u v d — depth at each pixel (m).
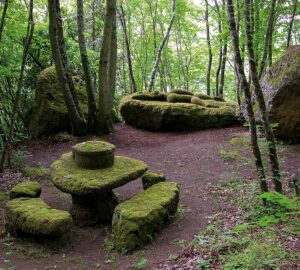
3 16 9.55
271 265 4.22
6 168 9.90
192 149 11.09
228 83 25.91
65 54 12.16
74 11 20.66
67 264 5.27
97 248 5.74
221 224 6.05
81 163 6.85
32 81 14.89
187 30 22.38
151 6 22.08
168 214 6.30
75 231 6.33
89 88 12.62
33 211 5.97
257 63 12.24
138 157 10.87
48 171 9.65
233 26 5.67
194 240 5.53
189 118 13.30
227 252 4.93
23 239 6.00
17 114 14.12
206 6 19.67
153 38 23.34
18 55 13.50
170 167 9.79
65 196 7.99
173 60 24.75
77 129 12.70
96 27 20.16
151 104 13.77
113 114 15.26
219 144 11.16
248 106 5.87
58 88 13.34
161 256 5.23
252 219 5.87
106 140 12.55
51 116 12.75
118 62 23.48
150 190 6.75
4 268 5.11
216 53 21.25
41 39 13.38
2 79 14.01
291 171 8.19
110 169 6.79
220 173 8.86
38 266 5.21
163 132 13.66
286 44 14.47
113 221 5.91
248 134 11.67
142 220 5.63
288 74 9.66
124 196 7.87
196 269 4.61
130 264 5.10
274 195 2.68
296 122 9.68
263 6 12.40
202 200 7.39
